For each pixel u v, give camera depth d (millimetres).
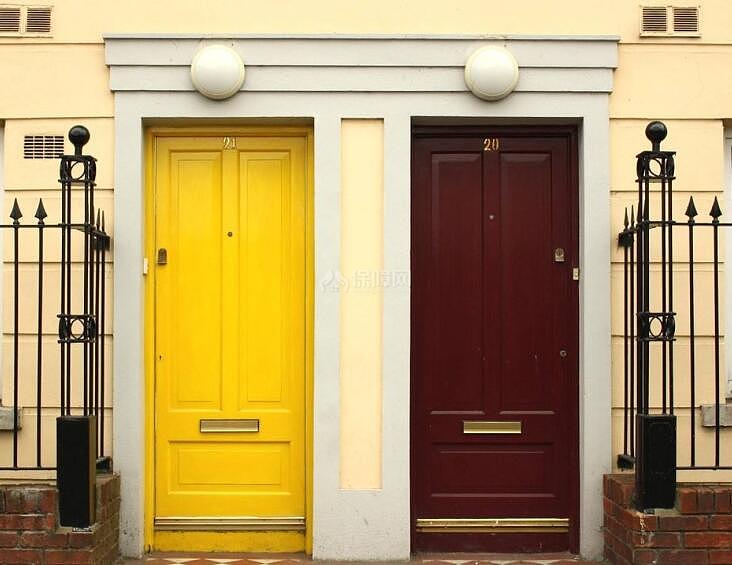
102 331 4512
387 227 4664
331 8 4699
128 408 4613
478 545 4809
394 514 4633
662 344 4418
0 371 4754
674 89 4727
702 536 4082
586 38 4672
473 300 4836
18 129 4707
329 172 4668
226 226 4812
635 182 4695
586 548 4637
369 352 4668
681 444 4656
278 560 4633
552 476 4816
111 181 4676
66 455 4102
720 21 4750
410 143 4730
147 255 4777
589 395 4637
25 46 4715
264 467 4793
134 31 4691
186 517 4770
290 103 4672
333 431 4629
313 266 4746
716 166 4723
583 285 4691
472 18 4707
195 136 4824
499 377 4820
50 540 4074
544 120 4770
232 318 4805
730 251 4848
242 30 4691
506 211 4848
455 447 4824
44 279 4672
